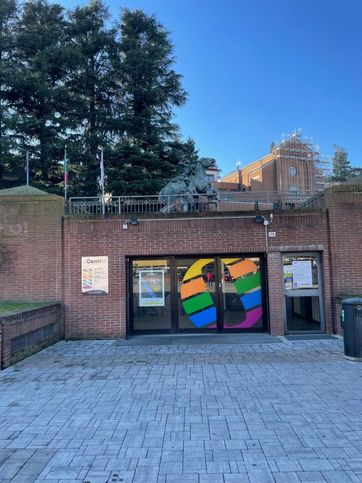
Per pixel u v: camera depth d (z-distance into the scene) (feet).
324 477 11.82
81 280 36.11
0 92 78.84
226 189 166.71
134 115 84.33
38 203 36.58
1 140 72.95
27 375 23.59
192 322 37.04
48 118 78.38
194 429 15.51
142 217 36.58
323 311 36.11
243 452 13.51
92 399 19.22
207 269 37.29
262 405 17.93
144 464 12.84
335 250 35.68
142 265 37.47
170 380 22.06
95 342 34.17
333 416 16.48
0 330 24.94
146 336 36.35
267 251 36.11
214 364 25.41
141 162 80.79
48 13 85.61
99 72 87.97
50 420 16.69
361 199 36.01
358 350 25.62
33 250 36.24
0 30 82.48
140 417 16.84
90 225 36.50
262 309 36.99
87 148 81.15
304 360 26.05
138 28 92.63
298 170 185.68
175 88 92.43
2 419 16.88
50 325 33.19
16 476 12.21
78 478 12.03
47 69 79.30
